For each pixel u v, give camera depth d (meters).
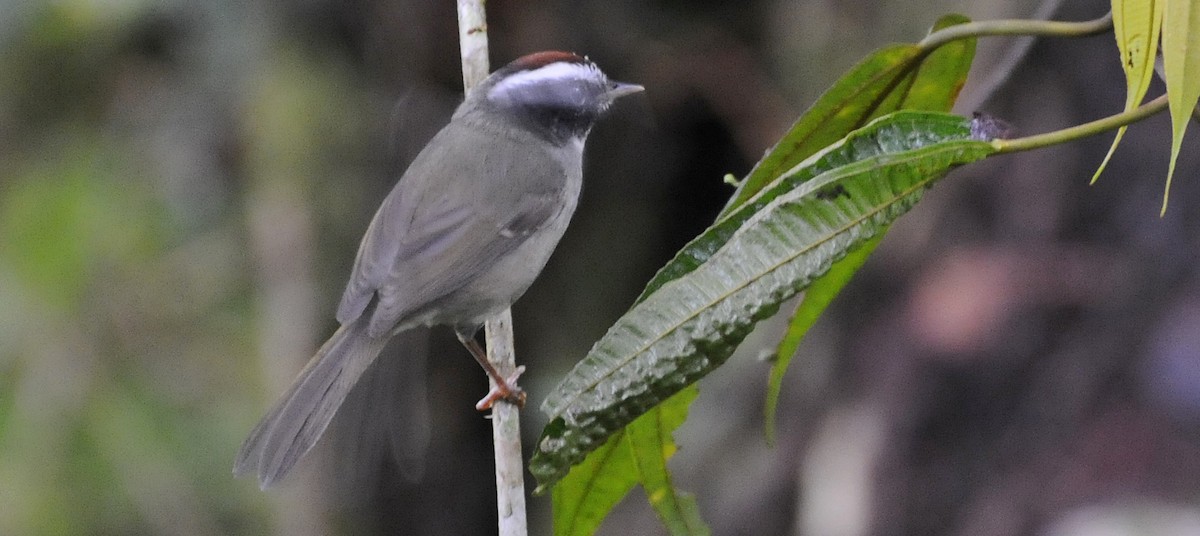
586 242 12.99
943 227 9.63
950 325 9.36
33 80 11.68
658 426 5.58
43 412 11.28
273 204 11.98
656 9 12.65
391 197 8.47
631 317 4.74
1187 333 8.77
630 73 12.55
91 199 11.84
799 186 4.62
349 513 12.27
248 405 11.75
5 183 11.86
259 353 11.88
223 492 11.55
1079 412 8.93
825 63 11.86
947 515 9.16
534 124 8.80
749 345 11.28
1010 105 9.42
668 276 4.89
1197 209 8.87
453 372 12.80
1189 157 8.91
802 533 10.11
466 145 8.59
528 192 8.46
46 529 10.90
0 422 11.21
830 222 4.59
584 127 9.12
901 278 9.80
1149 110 4.30
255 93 11.95
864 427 9.75
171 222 12.09
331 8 12.06
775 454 10.67
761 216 4.66
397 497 12.52
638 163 12.87
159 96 12.05
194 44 11.93
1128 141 9.09
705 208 13.07
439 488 12.72
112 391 11.52
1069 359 9.05
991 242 9.48
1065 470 8.84
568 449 4.73
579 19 12.41
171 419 11.59
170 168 12.10
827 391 10.35
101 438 11.32
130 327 11.76
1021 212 9.37
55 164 11.88
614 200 12.98
